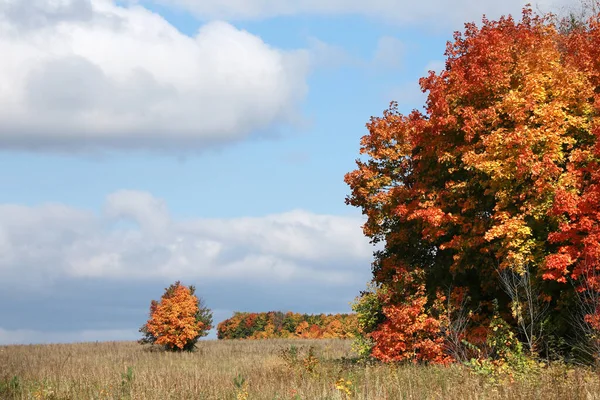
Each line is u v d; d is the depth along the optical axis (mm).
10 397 19625
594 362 19516
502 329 23906
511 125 25109
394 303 27719
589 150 23516
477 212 25516
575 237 21578
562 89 24469
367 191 29562
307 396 17047
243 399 17422
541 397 14031
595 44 26078
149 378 22406
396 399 15672
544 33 27297
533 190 23266
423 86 27734
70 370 27922
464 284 27625
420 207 27391
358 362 27734
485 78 25359
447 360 24688
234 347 56094
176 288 52344
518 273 23000
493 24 27797
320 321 98562
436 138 26938
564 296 23281
